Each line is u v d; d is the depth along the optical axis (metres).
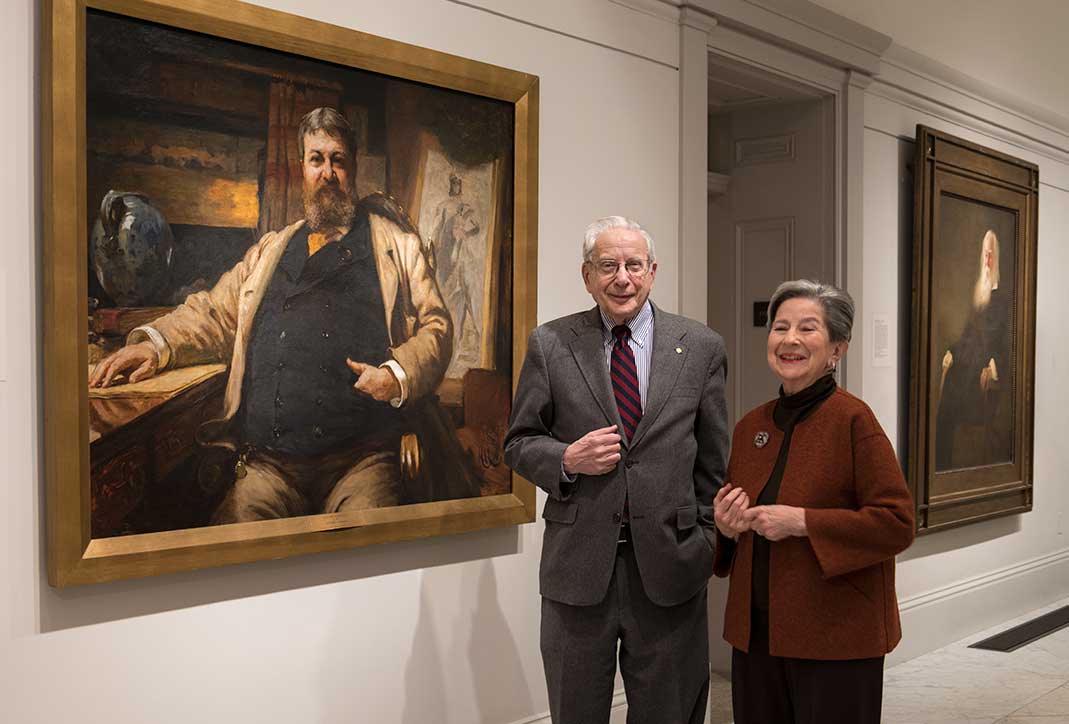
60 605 3.11
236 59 3.47
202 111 3.38
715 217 6.79
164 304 3.29
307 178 3.66
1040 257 8.67
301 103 3.65
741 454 3.08
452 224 4.12
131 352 3.21
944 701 5.83
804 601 2.80
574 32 4.65
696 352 3.56
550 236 4.57
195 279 3.37
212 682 3.46
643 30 5.00
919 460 6.90
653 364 3.53
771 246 6.55
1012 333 7.99
